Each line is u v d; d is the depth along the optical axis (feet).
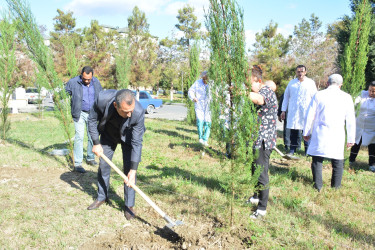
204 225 11.85
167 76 119.24
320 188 15.99
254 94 11.27
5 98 24.39
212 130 10.88
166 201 14.19
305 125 16.38
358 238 11.12
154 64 111.86
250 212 12.95
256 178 10.77
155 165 19.95
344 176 18.90
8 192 14.32
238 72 10.07
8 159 19.66
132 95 10.40
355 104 20.52
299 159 23.17
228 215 12.32
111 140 12.82
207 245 10.16
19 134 29.78
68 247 10.11
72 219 12.01
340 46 43.32
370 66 39.32
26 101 59.11
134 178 11.84
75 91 17.57
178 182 16.60
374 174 20.16
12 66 24.38
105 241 10.60
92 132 12.28
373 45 38.70
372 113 21.31
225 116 10.64
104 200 13.47
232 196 11.22
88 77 17.51
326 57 94.89
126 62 44.88
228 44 10.12
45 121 42.09
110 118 11.70
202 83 24.17
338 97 15.61
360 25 19.49
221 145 10.94
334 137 15.51
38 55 16.67
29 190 14.82
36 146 24.27
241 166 10.73
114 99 11.46
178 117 62.28
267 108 11.95
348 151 20.68
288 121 24.63
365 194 15.87
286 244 10.61
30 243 10.19
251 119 10.20
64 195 14.46
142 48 95.76
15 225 11.29
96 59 79.00
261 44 94.68
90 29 84.69
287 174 11.77
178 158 22.62
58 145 24.89
